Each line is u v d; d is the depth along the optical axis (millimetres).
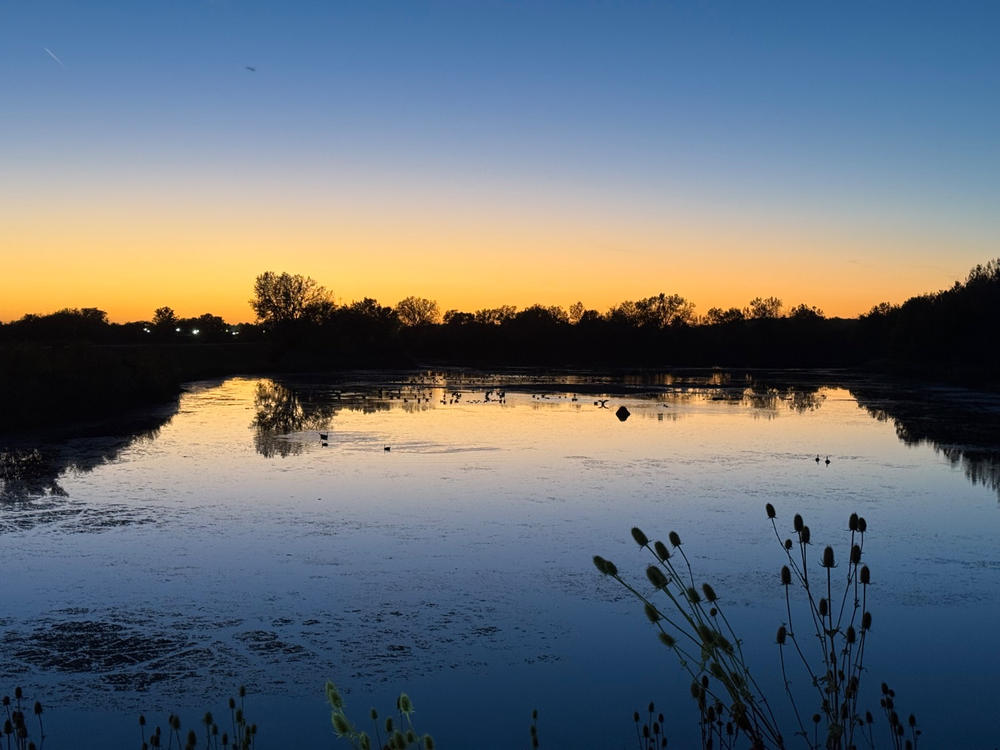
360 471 27562
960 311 81688
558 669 11984
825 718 10273
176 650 12594
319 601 14781
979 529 19953
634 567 16828
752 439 36031
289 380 82125
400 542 18594
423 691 11273
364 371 102625
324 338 111688
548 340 131250
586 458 30391
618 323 134750
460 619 13938
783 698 10977
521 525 20188
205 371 85812
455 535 19234
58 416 42000
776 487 24984
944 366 85812
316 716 10477
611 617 14062
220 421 43125
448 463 29203
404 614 14164
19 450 32250
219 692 11219
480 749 9602
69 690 11234
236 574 16250
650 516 21172
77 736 9867
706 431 38875
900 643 12930
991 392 66375
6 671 11812
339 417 45250
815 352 119688
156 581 15797
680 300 151875
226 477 26391
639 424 41750
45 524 20062
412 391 66062
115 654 12430
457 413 47594
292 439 35594
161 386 55031
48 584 15586
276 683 11484
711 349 122938
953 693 11141
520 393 64000
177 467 28266
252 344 119125
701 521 20625
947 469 28438
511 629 13516
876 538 19094
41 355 45750
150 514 21172
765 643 12961
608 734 10000
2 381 40156
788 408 51625
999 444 34969
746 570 16594
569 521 20594
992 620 13914
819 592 15289
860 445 34312
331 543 18516
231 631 13359
